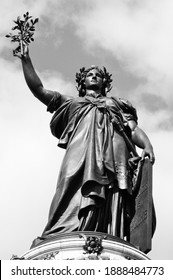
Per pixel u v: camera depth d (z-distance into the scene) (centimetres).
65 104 5494
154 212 5216
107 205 5078
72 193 5153
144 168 5250
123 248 4809
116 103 5497
